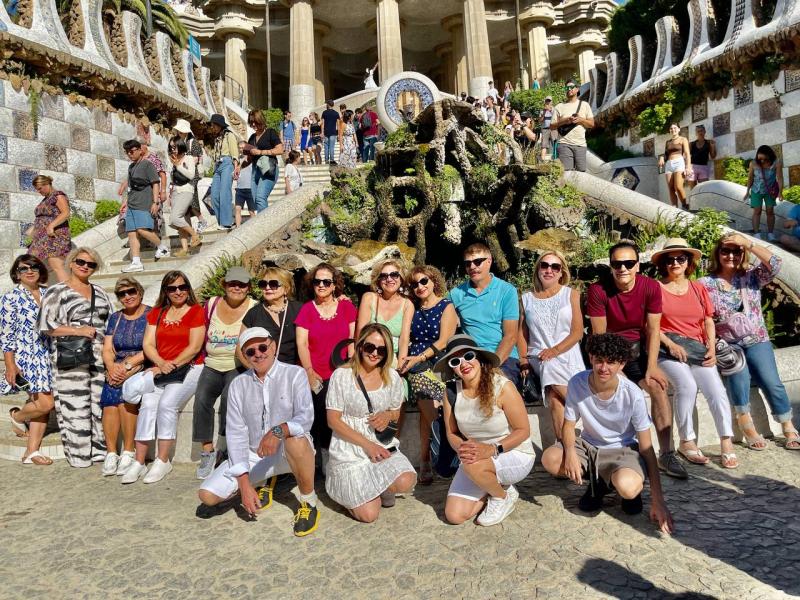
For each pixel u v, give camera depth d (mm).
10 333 5297
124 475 4738
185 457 5242
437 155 8070
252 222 8242
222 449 5027
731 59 11156
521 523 3715
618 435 3785
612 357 3520
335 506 4164
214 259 7477
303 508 3809
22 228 10211
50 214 7492
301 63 26766
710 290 4949
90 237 9578
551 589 2945
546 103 15547
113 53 13406
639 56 15844
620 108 15352
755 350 4945
